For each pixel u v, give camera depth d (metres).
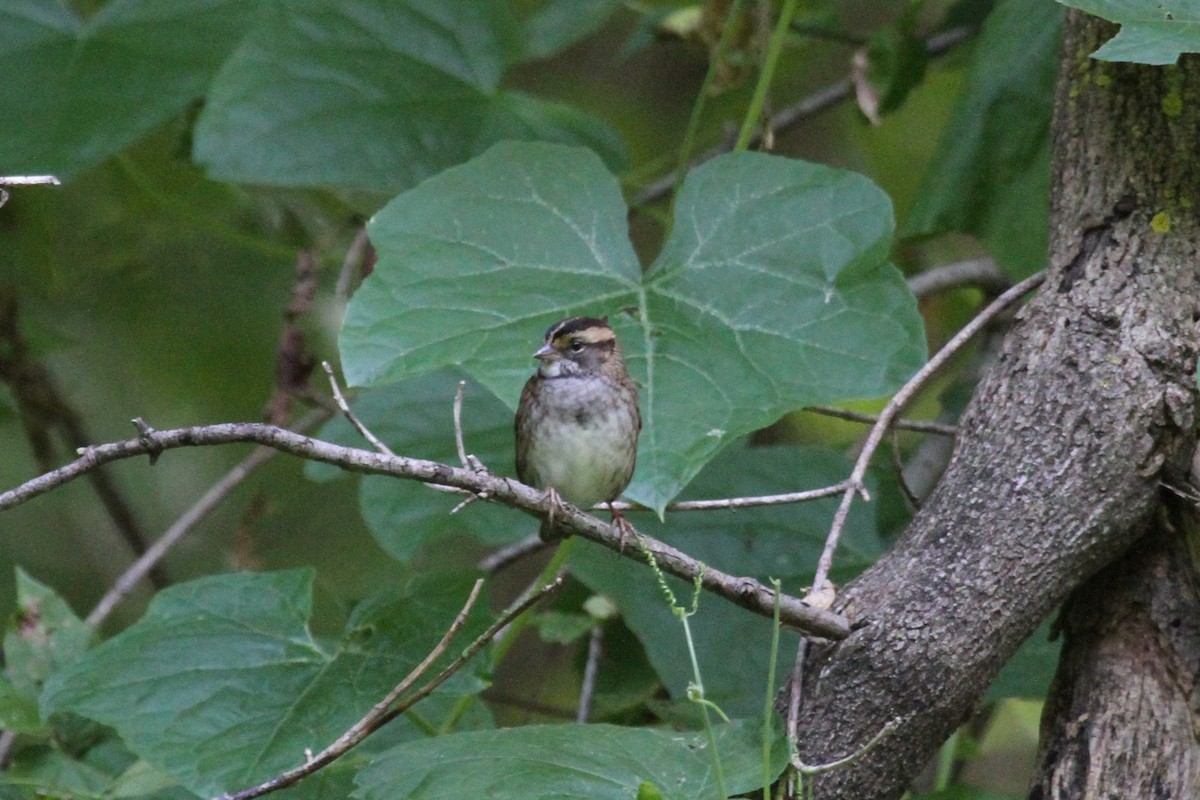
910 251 15.45
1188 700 7.64
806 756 7.45
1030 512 7.53
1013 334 8.05
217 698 8.78
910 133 14.83
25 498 6.62
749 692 10.33
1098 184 8.22
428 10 11.75
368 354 8.27
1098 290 7.90
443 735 7.88
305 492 17.27
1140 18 7.50
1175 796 7.50
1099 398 7.61
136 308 16.20
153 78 12.16
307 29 11.48
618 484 10.32
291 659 9.05
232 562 14.28
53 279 14.79
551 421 10.07
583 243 8.86
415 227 8.77
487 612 9.23
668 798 7.07
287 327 12.75
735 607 10.68
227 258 16.19
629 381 10.16
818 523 11.24
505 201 8.94
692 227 8.93
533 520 11.58
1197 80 8.18
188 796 9.38
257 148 11.09
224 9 12.39
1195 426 7.70
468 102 11.57
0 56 12.08
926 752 7.57
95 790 9.79
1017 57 10.70
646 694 12.12
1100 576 8.02
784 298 8.55
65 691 8.81
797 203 8.88
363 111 11.34
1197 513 7.68
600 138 11.86
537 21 12.72
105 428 16.50
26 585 10.52
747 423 7.95
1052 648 10.02
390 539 11.52
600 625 12.16
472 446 11.78
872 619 7.53
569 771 7.28
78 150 11.95
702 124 14.16
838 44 14.83
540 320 8.49
